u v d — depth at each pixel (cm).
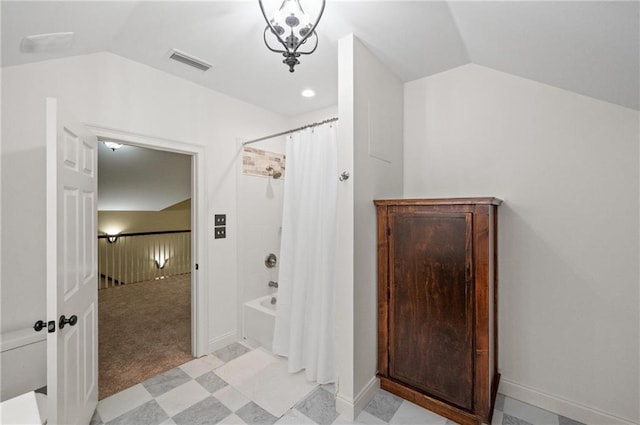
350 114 184
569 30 127
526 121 199
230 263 285
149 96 229
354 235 186
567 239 186
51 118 133
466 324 175
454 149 228
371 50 201
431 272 188
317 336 225
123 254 539
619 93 158
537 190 195
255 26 179
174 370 239
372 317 207
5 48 150
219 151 276
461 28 170
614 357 173
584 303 181
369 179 203
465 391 176
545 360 193
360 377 191
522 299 200
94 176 193
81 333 166
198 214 261
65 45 172
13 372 162
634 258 168
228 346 280
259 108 315
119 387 216
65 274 144
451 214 181
